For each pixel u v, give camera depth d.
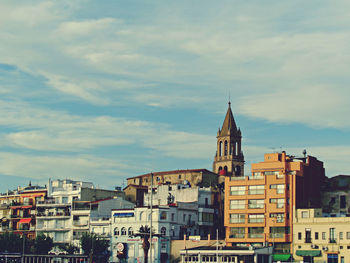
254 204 145.25
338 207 149.62
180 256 147.88
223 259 135.75
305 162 157.25
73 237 167.88
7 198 193.25
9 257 158.38
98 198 178.38
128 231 154.88
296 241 137.12
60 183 185.25
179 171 198.75
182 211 156.25
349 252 129.25
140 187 185.50
